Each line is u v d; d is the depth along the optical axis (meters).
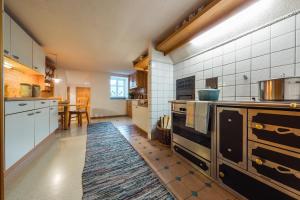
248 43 1.59
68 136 3.06
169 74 2.94
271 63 1.39
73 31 2.31
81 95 5.74
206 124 1.36
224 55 1.87
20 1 1.59
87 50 3.23
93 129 3.75
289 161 0.81
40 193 1.20
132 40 2.66
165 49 2.70
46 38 2.57
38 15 1.87
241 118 1.08
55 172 1.56
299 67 1.21
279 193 0.86
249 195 1.04
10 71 2.29
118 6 1.67
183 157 1.84
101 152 2.16
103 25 2.12
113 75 6.36
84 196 1.17
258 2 1.26
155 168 1.64
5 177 1.34
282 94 0.95
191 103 1.59
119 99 6.57
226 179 1.22
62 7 1.70
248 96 1.59
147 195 1.19
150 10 1.75
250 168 1.03
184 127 1.80
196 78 2.36
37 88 2.47
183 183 1.35
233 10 1.43
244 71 1.63
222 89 1.89
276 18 1.33
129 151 2.20
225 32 1.74
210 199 1.13
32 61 2.44
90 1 1.59
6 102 1.30
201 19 1.64
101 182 1.38
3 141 0.91
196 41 2.10
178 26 2.08
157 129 2.74
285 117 0.83
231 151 1.17
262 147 0.95
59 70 5.17
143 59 3.45
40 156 1.99
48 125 2.45
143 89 4.93
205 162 1.46
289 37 1.27
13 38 1.84
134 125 4.21
